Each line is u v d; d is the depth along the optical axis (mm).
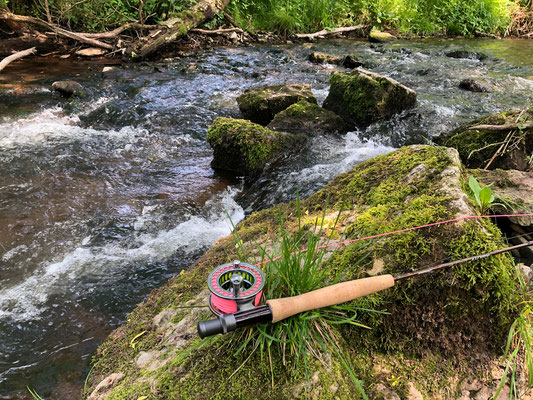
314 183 1472
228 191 1474
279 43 3607
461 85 2445
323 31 3850
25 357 830
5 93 2225
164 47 3160
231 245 864
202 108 2150
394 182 833
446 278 629
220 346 604
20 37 2820
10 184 1447
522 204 972
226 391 561
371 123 1876
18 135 1806
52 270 1071
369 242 670
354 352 625
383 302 627
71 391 753
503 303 626
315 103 2002
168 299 793
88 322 918
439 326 635
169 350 663
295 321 583
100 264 1097
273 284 613
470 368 631
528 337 619
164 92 2338
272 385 556
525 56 3291
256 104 1944
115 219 1290
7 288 1009
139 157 1688
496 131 1447
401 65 2961
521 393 622
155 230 1246
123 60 2846
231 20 3600
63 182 1480
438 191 754
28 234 1205
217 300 559
